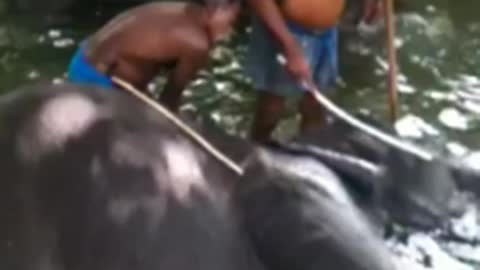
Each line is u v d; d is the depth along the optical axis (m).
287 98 5.10
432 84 5.61
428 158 4.31
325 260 3.51
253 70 4.77
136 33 4.24
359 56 5.85
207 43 4.27
